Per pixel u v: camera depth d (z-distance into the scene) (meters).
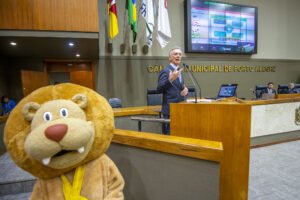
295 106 3.17
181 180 0.95
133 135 1.09
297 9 6.49
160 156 1.00
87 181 0.72
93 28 2.85
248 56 6.11
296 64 6.62
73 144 0.55
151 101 3.81
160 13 4.21
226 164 1.10
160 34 4.25
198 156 0.87
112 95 5.02
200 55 5.66
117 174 0.81
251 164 2.36
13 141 0.64
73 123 0.58
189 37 5.32
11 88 4.62
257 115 2.91
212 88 5.84
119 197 0.76
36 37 2.78
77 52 4.14
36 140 0.53
